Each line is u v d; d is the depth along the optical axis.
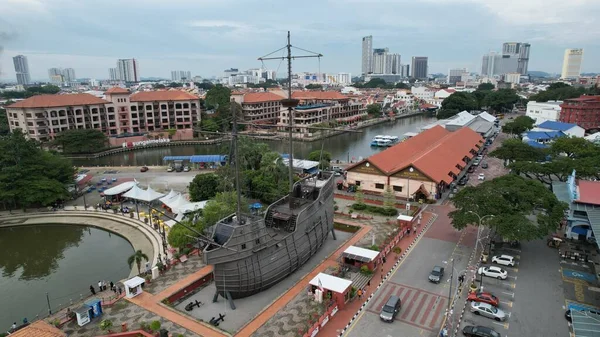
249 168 97.69
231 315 43.56
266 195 79.75
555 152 101.81
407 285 49.19
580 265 53.22
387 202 74.56
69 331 40.84
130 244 67.50
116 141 156.88
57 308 49.31
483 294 44.84
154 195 79.81
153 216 74.62
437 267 51.03
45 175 85.44
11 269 61.94
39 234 74.44
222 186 78.19
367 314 43.41
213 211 60.50
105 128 165.38
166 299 45.91
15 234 74.38
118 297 46.56
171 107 177.38
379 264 54.28
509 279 49.94
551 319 41.78
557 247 58.56
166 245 62.34
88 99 160.62
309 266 54.50
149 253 62.19
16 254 66.94
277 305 45.03
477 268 52.81
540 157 97.50
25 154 84.62
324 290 45.06
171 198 79.94
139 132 170.62
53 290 54.59
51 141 141.00
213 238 45.53
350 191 89.56
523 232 50.97
